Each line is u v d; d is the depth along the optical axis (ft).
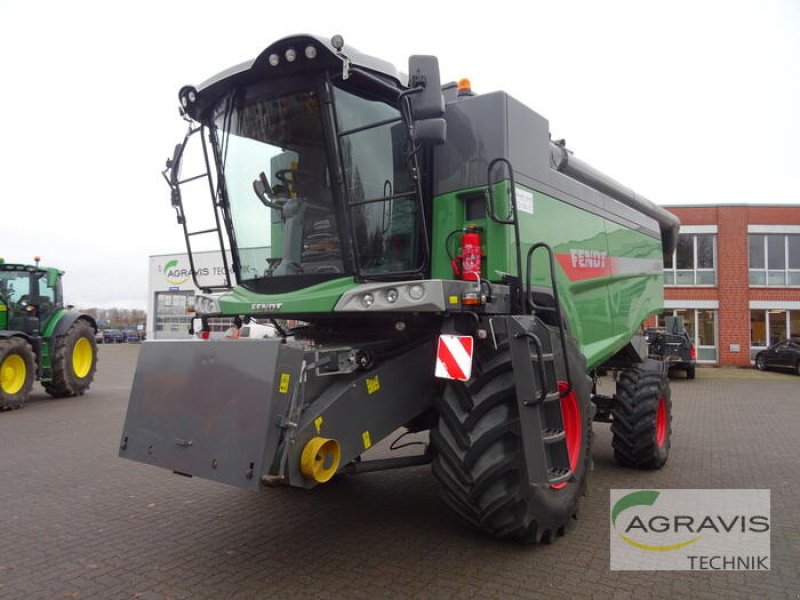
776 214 86.43
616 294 21.81
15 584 12.35
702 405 42.83
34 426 31.22
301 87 14.17
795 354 72.79
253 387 11.46
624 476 21.12
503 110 14.57
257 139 15.43
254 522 16.08
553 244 17.04
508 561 13.47
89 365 45.01
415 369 14.28
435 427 14.03
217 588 12.12
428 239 15.15
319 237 14.93
